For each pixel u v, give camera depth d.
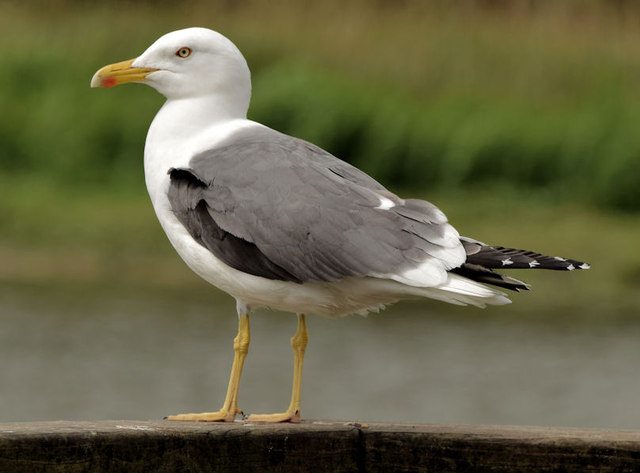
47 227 17.28
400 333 13.20
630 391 11.01
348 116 20.41
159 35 22.84
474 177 19.73
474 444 5.36
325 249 5.79
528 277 15.55
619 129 19.67
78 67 21.70
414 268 5.65
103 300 14.35
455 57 22.42
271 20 23.81
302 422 6.18
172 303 14.33
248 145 6.20
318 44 22.81
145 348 12.22
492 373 11.59
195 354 12.03
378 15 24.09
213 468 5.27
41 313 13.60
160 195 6.32
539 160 19.64
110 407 10.25
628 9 23.94
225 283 6.14
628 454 5.29
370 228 5.77
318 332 13.19
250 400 10.47
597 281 15.50
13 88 21.27
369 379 11.29
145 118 20.31
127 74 6.65
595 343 12.82
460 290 5.57
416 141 20.06
